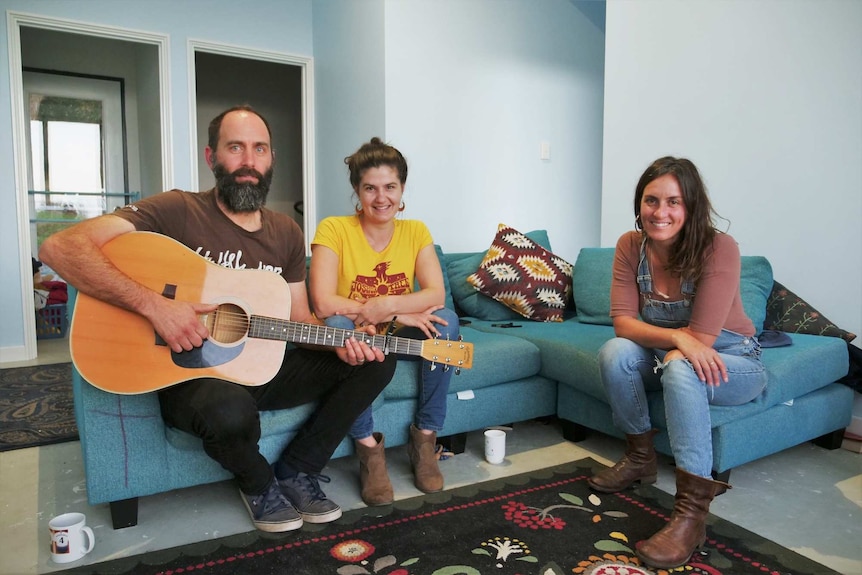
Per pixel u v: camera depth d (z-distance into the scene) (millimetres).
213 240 1571
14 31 3355
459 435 2086
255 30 3945
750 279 2180
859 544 1485
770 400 1808
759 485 1846
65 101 4629
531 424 2451
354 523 1574
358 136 3459
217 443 1428
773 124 2385
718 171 2594
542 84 3775
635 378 1736
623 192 3010
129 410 1507
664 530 1422
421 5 3227
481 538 1496
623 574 1340
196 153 3895
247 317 1521
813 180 2273
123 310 1416
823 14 2205
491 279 2711
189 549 1444
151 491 1556
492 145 3590
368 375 1606
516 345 2184
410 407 1897
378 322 1780
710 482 1431
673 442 1508
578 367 2074
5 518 1626
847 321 2211
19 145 3441
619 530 1539
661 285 1729
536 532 1527
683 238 1610
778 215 2395
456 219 3473
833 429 2123
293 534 1517
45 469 1962
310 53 4129
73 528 1396
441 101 3346
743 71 2473
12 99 3393
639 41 2889
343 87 3629
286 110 5621
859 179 2139
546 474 1902
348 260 1880
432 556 1411
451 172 3424
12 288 3512
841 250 2207
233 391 1437
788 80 2326
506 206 3684
